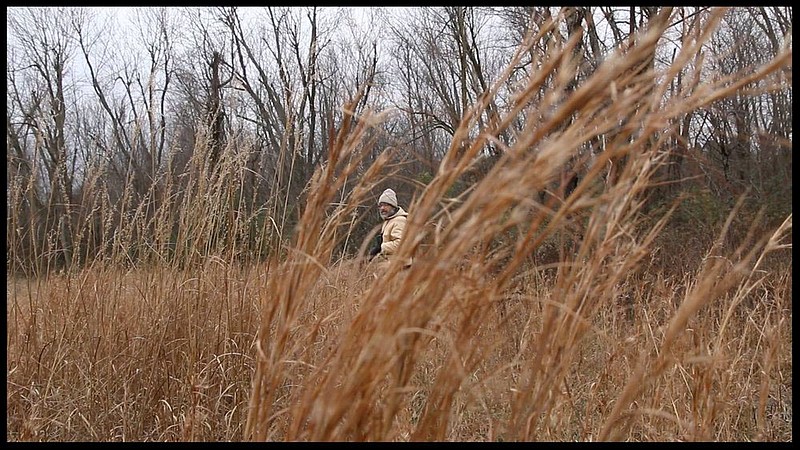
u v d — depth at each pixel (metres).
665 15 0.96
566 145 0.88
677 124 1.12
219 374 2.95
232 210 3.32
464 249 0.92
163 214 3.39
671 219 7.19
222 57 20.34
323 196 1.21
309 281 1.23
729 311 1.69
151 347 3.09
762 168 7.88
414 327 1.01
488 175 0.92
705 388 1.71
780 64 0.87
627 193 1.20
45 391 2.72
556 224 1.01
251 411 1.28
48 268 3.33
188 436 2.43
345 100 1.31
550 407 1.31
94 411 2.85
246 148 3.41
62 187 3.49
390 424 1.08
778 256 4.52
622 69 0.87
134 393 2.99
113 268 3.40
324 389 1.06
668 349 1.31
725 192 7.68
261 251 3.18
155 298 3.23
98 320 3.22
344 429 1.04
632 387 1.34
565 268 1.29
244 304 3.08
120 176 4.32
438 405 1.15
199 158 3.37
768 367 1.91
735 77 1.00
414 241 0.99
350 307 1.22
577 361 2.20
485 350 1.23
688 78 1.05
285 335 1.24
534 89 0.97
